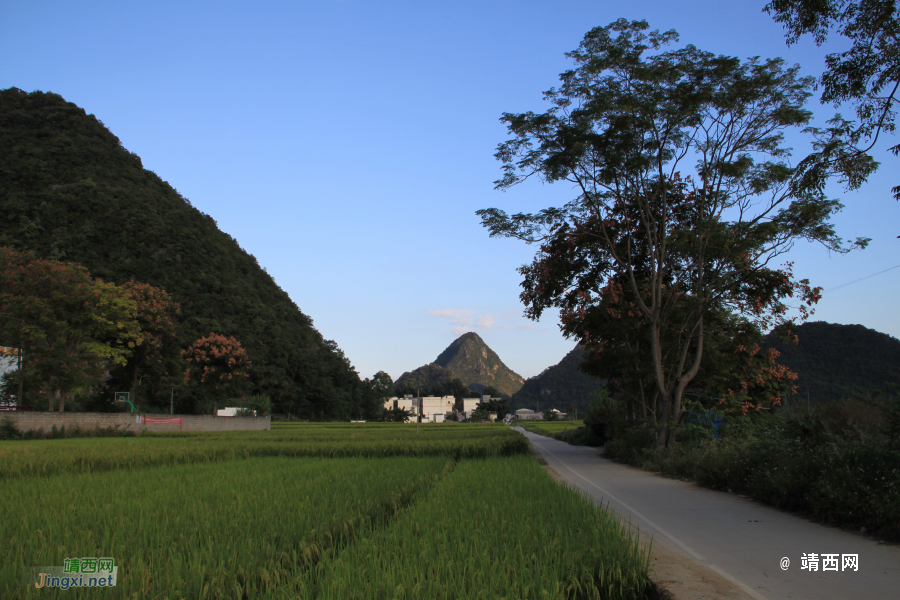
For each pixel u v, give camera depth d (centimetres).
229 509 848
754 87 2062
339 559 554
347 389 11831
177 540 668
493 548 617
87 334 4178
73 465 1623
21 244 7912
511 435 3453
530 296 2661
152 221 9444
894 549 758
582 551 599
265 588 517
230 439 3191
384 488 1086
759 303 2308
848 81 1134
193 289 9031
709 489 1426
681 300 2481
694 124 2189
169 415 4669
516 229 2478
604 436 3644
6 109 11119
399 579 513
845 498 896
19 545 638
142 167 12088
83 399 4834
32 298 3844
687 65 2092
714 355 2456
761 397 2661
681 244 2253
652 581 612
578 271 2589
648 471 1919
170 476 1362
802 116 2073
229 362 5981
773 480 1110
